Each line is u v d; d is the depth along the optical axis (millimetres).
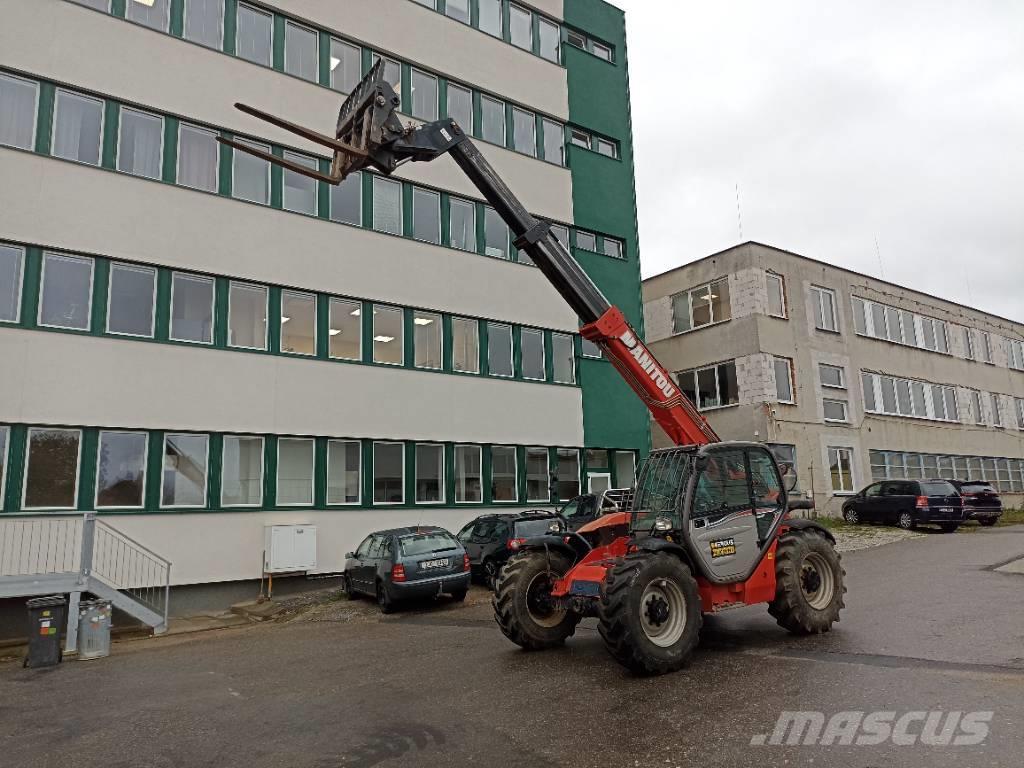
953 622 8680
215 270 16219
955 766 4594
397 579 13219
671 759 4992
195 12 16953
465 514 19266
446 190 20297
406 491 18422
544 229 8977
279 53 17953
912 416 31188
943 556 15359
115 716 7070
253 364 16438
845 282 29562
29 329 14008
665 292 29469
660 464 8711
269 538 15875
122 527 14445
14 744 6324
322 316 17656
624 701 6410
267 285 16984
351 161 8242
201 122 16562
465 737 5734
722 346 26891
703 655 7941
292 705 7023
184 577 14977
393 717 6379
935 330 33812
